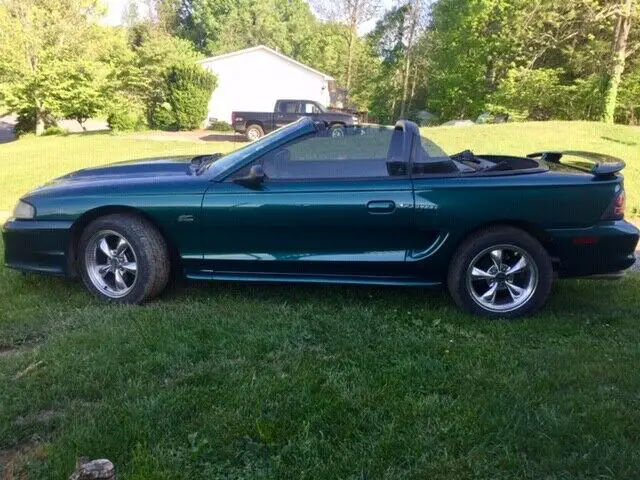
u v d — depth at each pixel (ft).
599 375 9.95
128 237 13.09
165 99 98.99
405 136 12.85
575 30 82.64
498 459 7.63
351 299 13.85
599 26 79.51
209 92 101.09
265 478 7.27
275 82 113.91
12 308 13.00
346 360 10.45
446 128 54.13
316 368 10.10
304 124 13.41
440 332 12.03
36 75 76.02
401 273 13.08
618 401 9.04
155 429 8.15
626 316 12.94
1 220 25.94
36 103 79.05
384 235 12.72
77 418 8.41
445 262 12.88
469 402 9.01
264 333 11.54
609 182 12.42
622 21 74.74
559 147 41.93
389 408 8.83
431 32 126.21
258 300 13.66
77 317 12.36
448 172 12.78
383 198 12.46
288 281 13.35
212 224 12.98
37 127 82.02
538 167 13.35
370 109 146.72
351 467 7.47
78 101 79.41
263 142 13.65
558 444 7.91
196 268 13.47
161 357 10.36
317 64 171.32
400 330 11.92
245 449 7.84
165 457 7.56
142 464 7.41
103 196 13.29
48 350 10.61
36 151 52.19
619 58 75.56
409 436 8.12
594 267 12.70
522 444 7.93
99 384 9.41
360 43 150.82
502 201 12.37
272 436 8.06
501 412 8.70
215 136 85.10
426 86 131.75
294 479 7.28
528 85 82.02
